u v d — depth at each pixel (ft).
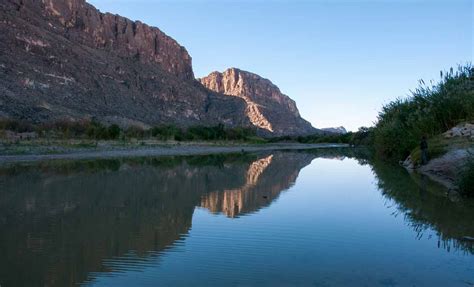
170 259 28.04
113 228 36.35
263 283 23.86
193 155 169.58
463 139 76.23
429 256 28.37
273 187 64.39
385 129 112.78
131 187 62.44
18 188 59.72
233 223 38.50
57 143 179.11
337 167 105.70
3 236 33.37
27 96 415.23
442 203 46.88
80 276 24.88
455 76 92.63
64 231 35.19
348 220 39.75
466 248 30.12
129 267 26.48
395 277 24.59
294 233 34.65
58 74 531.50
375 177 77.36
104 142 219.41
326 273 25.38
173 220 39.70
